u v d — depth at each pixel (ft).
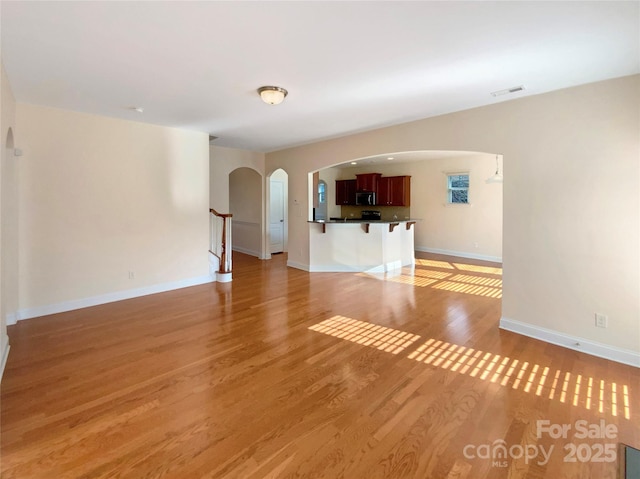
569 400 7.49
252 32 7.16
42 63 8.72
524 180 11.06
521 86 10.14
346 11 6.36
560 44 7.64
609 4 6.12
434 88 10.45
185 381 8.19
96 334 11.09
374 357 9.51
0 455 5.72
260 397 7.54
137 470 5.46
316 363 9.14
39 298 12.78
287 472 5.44
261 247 25.70
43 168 12.67
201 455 5.80
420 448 5.98
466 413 6.99
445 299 15.25
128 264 15.16
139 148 15.23
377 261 21.50
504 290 11.63
